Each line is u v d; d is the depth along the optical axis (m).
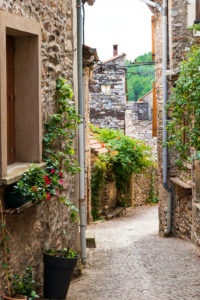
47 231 5.58
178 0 12.05
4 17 4.12
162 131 13.40
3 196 4.22
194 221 10.54
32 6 4.96
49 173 5.24
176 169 12.93
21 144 5.07
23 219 4.71
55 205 5.96
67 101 6.09
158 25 13.39
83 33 9.45
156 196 22.86
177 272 7.86
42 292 5.36
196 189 10.21
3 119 4.05
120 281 7.17
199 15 11.58
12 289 4.37
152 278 7.41
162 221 13.45
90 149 15.39
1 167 4.00
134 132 24.75
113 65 25.02
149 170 22.14
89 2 9.48
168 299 6.09
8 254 4.30
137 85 48.50
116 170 17.70
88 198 14.80
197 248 10.21
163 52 12.48
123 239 12.34
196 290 6.58
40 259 5.30
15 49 5.03
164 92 12.53
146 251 10.14
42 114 5.29
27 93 5.02
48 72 5.56
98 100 25.09
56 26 5.93
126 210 19.34
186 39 12.04
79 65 7.97
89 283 6.99
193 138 7.38
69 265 5.21
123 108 25.11
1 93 4.02
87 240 10.63
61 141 6.09
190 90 7.39
